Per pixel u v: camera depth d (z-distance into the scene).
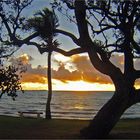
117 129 23.05
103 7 19.58
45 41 26.08
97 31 20.41
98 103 140.38
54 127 23.77
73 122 27.77
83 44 19.83
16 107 99.25
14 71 24.12
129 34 19.50
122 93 19.05
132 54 19.41
